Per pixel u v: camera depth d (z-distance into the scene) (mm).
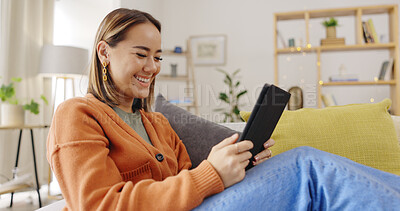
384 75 3346
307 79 3887
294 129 1212
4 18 2695
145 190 621
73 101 765
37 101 2996
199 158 1112
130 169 797
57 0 3047
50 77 3131
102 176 652
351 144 1149
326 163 624
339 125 1197
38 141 2998
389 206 550
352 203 563
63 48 2615
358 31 3371
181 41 4293
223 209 593
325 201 593
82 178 632
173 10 4324
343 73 3621
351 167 611
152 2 3777
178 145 1115
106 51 865
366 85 3732
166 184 627
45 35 3059
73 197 633
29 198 2430
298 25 3975
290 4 4039
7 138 2742
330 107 1327
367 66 3766
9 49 2785
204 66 4230
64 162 661
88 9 2939
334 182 595
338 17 3850
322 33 3887
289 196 600
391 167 1114
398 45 3254
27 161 2881
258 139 755
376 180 596
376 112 1223
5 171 2709
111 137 785
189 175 638
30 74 2955
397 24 3256
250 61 4133
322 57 3869
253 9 4152
